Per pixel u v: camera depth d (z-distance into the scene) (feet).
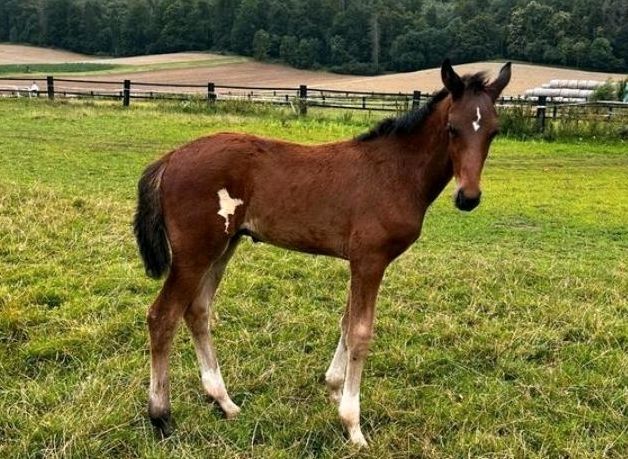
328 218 12.62
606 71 161.68
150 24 253.24
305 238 12.89
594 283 21.85
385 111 72.84
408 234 12.69
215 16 249.14
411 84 155.63
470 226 30.55
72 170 37.47
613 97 81.92
